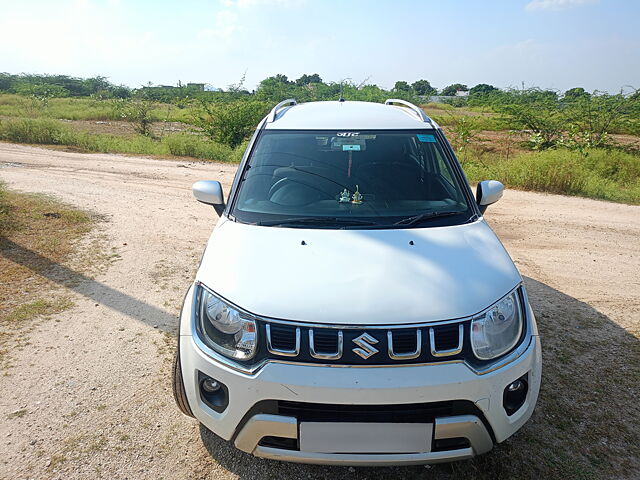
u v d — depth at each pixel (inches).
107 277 195.9
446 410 83.8
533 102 882.1
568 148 659.4
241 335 87.4
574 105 780.0
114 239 244.1
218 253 105.7
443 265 98.3
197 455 103.9
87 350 142.6
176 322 160.9
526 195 380.2
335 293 89.7
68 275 196.4
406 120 147.7
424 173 131.7
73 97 2185.0
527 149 738.2
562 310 174.4
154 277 197.9
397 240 106.7
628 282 202.2
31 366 133.6
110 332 153.2
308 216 117.0
